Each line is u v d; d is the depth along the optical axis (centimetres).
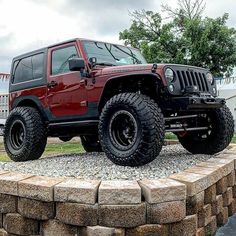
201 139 494
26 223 292
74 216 269
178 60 1287
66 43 474
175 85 376
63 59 473
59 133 499
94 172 353
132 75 385
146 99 365
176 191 270
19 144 508
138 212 262
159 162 414
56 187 274
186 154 504
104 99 418
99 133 392
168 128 428
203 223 308
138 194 263
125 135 382
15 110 506
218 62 1314
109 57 469
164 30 1395
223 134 468
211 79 442
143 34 1505
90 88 424
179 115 439
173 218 268
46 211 281
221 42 1295
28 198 288
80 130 480
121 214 262
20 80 535
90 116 427
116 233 262
